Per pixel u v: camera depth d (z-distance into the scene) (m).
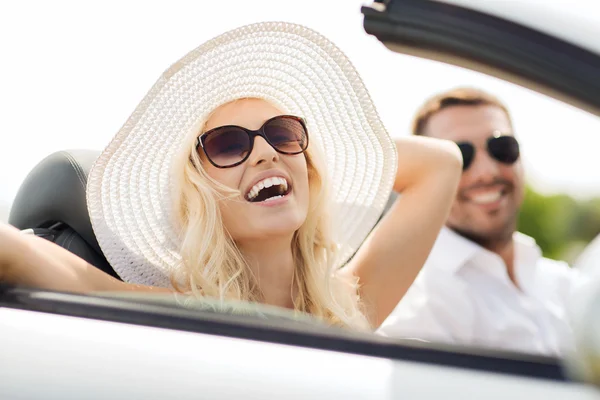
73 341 1.17
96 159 2.10
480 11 1.08
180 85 2.01
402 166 2.46
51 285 1.65
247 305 1.71
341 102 2.25
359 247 2.49
